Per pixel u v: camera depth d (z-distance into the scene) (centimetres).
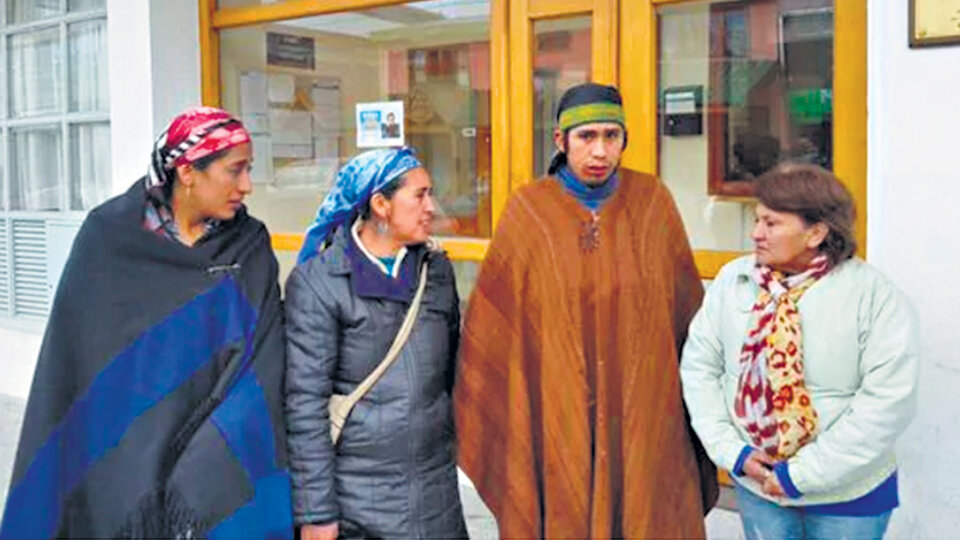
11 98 643
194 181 260
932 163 315
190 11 546
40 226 627
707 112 395
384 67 495
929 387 317
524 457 282
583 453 276
